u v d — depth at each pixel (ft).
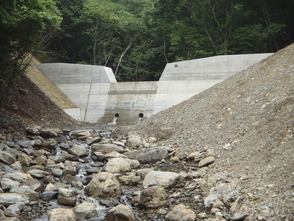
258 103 42.55
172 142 44.98
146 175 30.42
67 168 35.91
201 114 50.49
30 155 42.70
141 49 140.67
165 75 86.99
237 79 56.39
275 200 21.67
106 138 54.03
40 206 25.54
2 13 48.55
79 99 92.53
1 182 28.35
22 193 27.43
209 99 55.11
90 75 94.07
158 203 24.43
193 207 24.09
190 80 84.17
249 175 27.20
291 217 19.53
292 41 112.27
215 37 111.86
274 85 44.24
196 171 32.53
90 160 41.78
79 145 48.11
